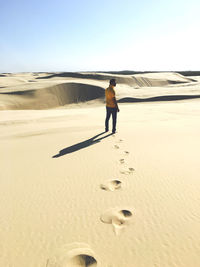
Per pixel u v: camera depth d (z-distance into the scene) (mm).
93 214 2508
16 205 2727
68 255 1876
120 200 2811
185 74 142750
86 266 1780
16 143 5793
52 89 49906
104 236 2129
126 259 1844
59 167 4008
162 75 96188
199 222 2336
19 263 1815
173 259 1849
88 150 5016
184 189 3084
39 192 3064
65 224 2330
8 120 9922
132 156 4539
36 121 9664
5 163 4277
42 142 5832
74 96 50188
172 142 5508
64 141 5879
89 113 12734
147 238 2098
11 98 43000
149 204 2705
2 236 2152
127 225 2301
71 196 2938
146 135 6328
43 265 1785
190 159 4266
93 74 90750
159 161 4207
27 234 2178
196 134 6281
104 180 3418
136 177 3512
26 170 3891
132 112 12828
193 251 1933
